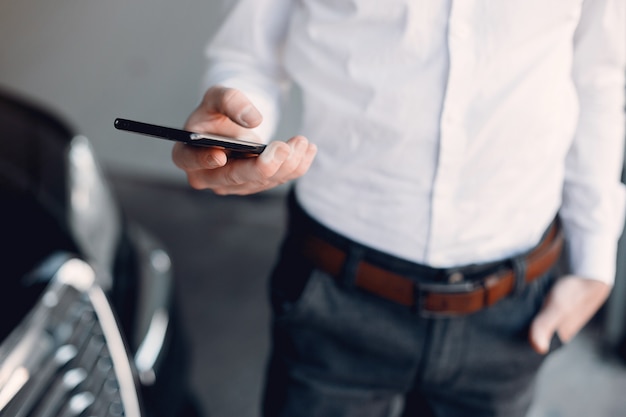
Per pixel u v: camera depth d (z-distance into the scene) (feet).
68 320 4.29
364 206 3.70
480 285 3.75
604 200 3.90
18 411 3.75
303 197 3.85
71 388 4.04
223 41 3.87
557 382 6.61
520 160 3.61
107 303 4.65
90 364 4.21
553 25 3.43
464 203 3.65
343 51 3.54
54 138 5.71
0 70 10.64
